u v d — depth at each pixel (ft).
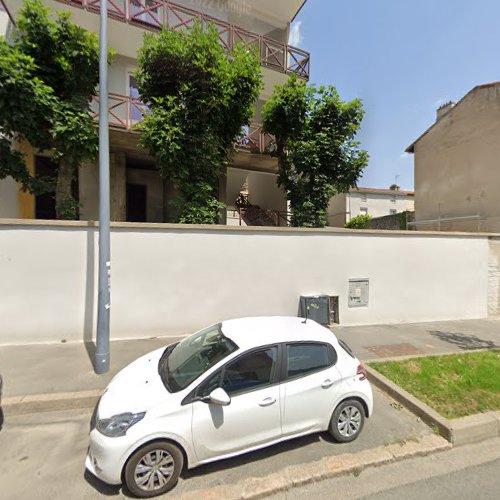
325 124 27.45
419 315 24.25
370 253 22.80
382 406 11.46
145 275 17.84
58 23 18.42
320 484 7.86
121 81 30.45
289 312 20.79
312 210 27.30
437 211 40.47
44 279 16.34
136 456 7.20
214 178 23.59
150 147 20.61
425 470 8.44
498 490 7.73
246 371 8.46
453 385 12.44
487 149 34.17
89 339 16.98
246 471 8.09
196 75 20.56
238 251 19.52
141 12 27.89
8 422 10.12
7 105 16.03
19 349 15.43
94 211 29.94
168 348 11.14
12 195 26.02
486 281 26.27
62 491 7.37
